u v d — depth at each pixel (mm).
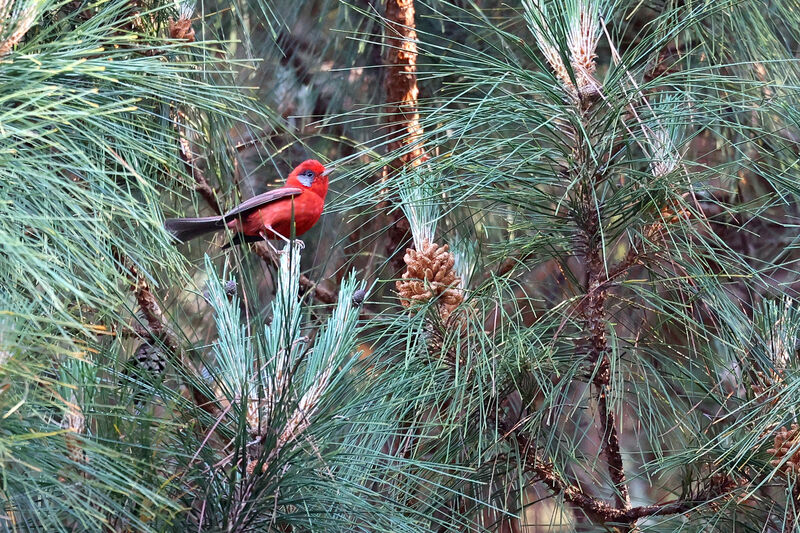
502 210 4855
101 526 2920
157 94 3457
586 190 4387
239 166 6488
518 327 4316
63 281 2623
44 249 2936
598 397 4723
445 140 4355
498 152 4480
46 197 2969
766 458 4094
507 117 4281
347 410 3494
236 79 6527
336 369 3297
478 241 4953
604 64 6266
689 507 4453
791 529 3986
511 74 4336
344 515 3434
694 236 4562
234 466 3045
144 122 3816
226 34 6641
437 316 4344
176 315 5145
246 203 4918
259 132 6242
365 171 4621
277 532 3297
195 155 5750
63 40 3154
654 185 4281
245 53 6836
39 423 2938
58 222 3002
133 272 4121
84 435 2959
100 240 3139
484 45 6426
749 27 5359
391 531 3359
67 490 2734
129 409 3240
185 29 5070
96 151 3408
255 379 3252
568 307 4672
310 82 7012
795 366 4230
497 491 4695
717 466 4301
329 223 6797
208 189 5668
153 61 3404
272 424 3088
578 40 4258
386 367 4277
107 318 3639
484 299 4383
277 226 5047
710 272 4453
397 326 4352
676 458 4363
